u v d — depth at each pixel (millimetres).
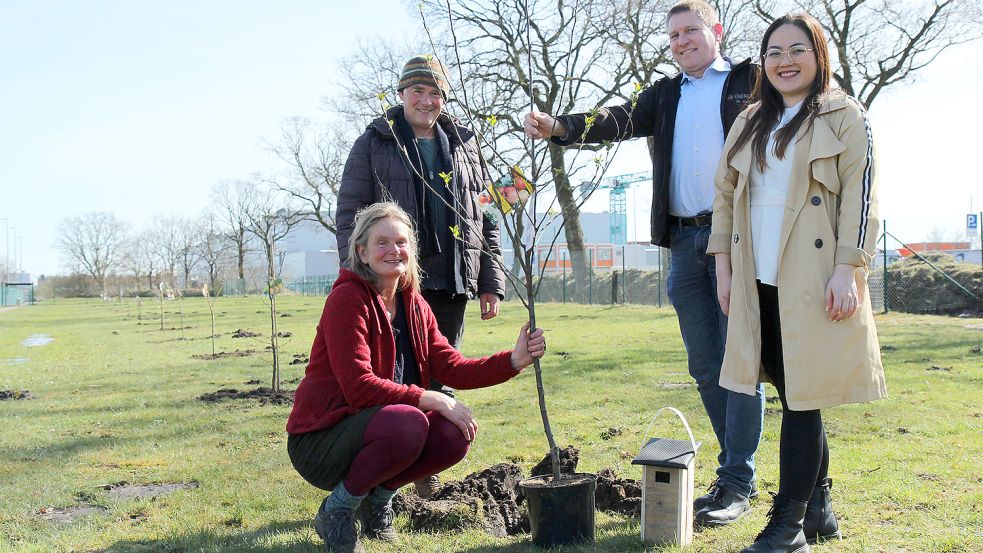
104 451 5684
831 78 3111
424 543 3305
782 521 3016
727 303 3271
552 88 25797
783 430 3084
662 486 3186
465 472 4684
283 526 3738
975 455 4598
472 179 4262
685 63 3928
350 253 3227
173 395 8562
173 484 4719
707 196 3836
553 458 3254
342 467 3098
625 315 20719
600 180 3498
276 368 8430
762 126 3145
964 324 14867
